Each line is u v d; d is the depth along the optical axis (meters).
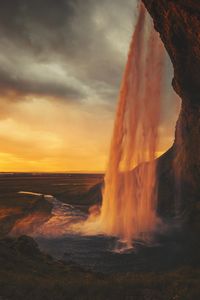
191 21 28.17
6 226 36.38
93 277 14.66
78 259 24.31
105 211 42.88
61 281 11.46
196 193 39.31
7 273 12.52
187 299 9.66
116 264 22.94
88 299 9.80
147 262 23.27
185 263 22.27
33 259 17.83
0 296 9.62
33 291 10.02
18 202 58.03
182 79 37.19
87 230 35.28
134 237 31.78
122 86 46.47
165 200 43.78
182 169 43.16
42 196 67.69
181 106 44.84
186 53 33.69
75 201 61.44
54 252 26.41
